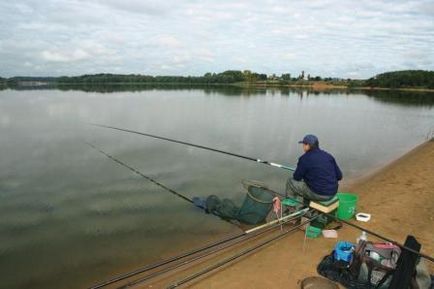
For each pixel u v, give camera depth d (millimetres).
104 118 28188
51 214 8570
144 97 59156
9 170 12383
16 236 7430
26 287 5734
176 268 5930
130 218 8297
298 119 29938
